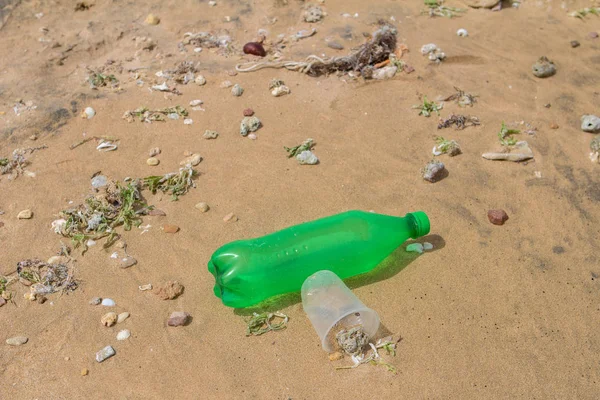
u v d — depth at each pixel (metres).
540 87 1.12
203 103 1.07
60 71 1.15
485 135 1.01
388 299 0.76
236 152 0.97
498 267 0.80
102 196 0.89
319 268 0.75
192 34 1.23
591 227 0.85
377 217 0.78
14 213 0.88
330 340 0.72
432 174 0.91
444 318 0.74
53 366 0.71
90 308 0.76
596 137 0.98
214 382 0.69
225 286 0.73
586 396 0.68
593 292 0.77
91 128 1.02
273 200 0.89
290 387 0.68
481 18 1.31
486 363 0.70
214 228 0.85
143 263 0.81
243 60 1.17
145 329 0.74
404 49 1.20
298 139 1.00
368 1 1.35
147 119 1.04
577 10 1.33
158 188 0.91
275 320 0.74
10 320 0.75
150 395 0.68
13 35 1.24
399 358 0.71
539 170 0.94
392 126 1.03
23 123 1.04
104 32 1.24
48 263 0.81
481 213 0.87
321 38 1.23
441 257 0.81
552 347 0.72
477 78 1.14
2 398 0.68
